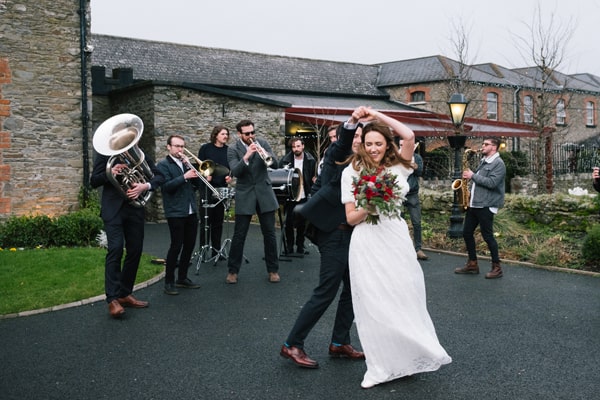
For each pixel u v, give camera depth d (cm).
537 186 1847
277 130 1689
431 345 382
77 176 1166
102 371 420
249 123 706
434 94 2517
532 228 1013
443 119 2241
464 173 734
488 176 728
